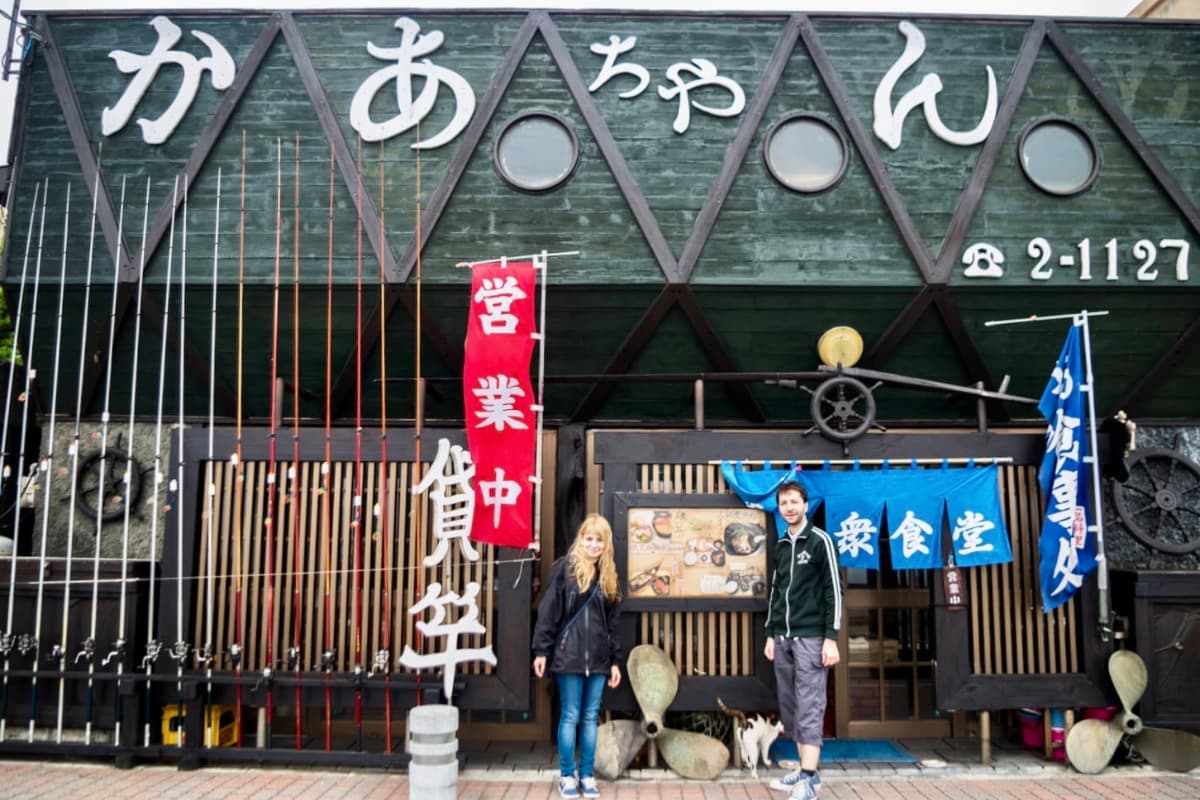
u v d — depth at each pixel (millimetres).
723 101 6434
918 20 6523
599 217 6328
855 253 6328
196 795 4930
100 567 5699
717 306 6414
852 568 6867
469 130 6359
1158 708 5695
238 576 5598
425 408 7043
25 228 6445
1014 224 6383
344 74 6484
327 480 5648
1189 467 6957
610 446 5754
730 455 5758
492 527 5391
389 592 5504
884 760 5859
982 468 5738
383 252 6277
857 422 6117
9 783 5098
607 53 6457
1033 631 5777
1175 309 6531
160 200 6434
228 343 6637
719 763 5375
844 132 6430
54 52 6520
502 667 5438
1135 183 6473
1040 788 5242
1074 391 5680
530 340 5500
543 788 5199
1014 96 6465
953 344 6660
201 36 6512
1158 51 6609
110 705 5543
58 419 7031
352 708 6699
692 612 5652
